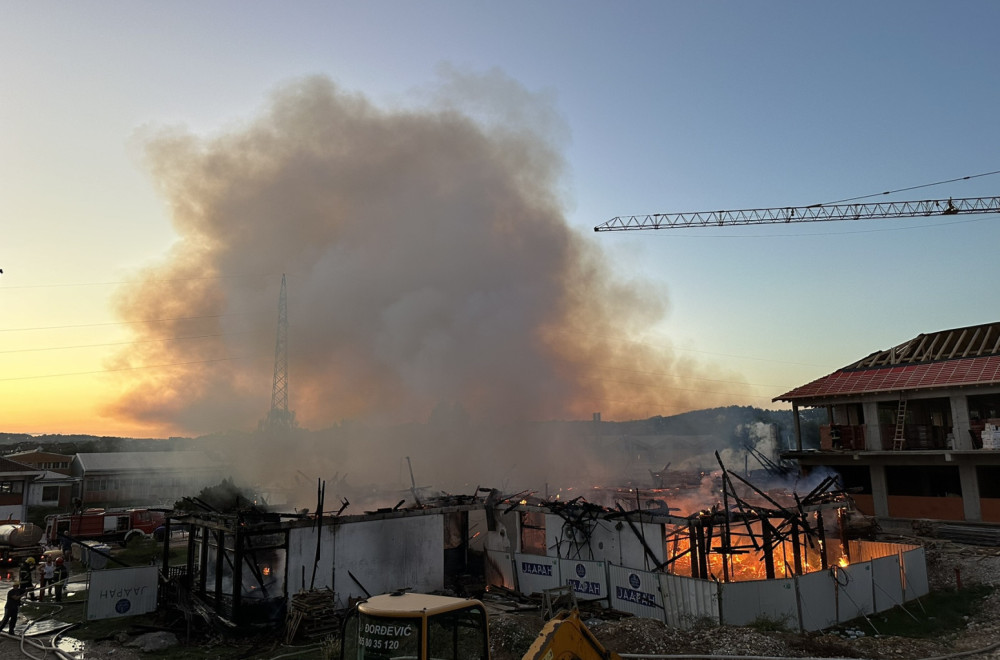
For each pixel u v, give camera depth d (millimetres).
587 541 21375
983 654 13906
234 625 16953
